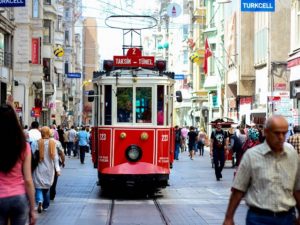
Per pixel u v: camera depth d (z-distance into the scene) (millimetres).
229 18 50812
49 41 59219
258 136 18109
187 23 81688
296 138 15172
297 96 31203
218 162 24141
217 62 60156
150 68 18750
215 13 61375
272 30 39781
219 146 24109
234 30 47938
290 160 6816
